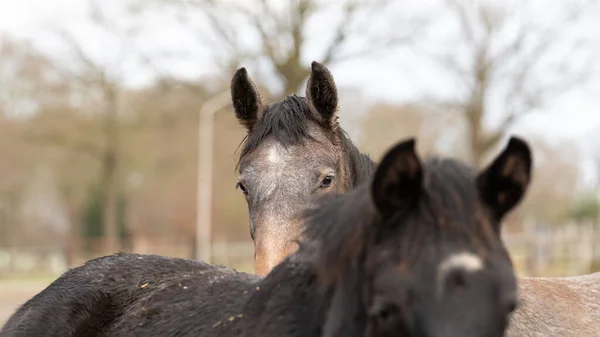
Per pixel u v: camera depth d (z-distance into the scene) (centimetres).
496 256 255
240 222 4078
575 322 460
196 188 4156
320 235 304
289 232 487
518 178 266
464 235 256
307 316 311
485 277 248
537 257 2236
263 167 513
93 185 3891
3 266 3562
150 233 4481
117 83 3072
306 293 316
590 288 508
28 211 5231
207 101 2662
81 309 418
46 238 5388
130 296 425
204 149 2892
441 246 254
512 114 2552
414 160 258
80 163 3722
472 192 268
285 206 496
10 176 4106
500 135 2555
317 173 512
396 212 265
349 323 275
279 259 477
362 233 274
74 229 4762
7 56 3278
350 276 278
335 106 537
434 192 265
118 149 3425
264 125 540
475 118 2523
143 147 3516
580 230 2433
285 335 311
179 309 390
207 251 2936
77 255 3531
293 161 514
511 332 425
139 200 4347
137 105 3225
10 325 429
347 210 290
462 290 246
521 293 465
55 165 3897
